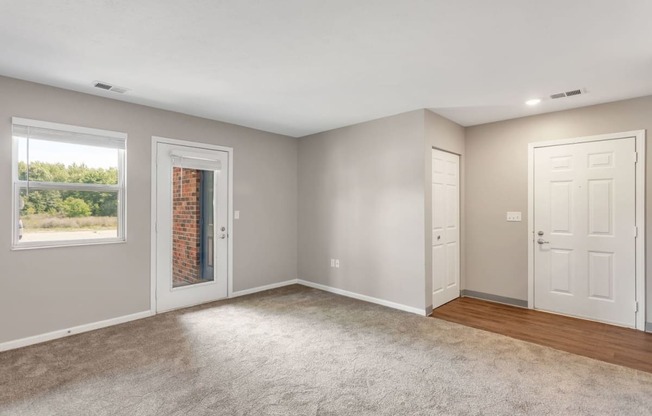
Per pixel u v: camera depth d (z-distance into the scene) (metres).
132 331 3.30
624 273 3.46
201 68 2.74
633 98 3.41
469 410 2.06
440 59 2.56
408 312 3.91
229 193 4.52
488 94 3.34
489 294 4.40
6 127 2.88
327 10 1.92
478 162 4.50
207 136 4.27
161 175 3.87
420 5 1.86
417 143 3.86
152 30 2.14
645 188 3.34
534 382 2.38
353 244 4.55
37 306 3.03
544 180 3.97
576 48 2.37
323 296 4.59
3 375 2.45
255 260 4.84
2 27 2.09
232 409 2.06
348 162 4.61
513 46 2.35
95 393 2.22
